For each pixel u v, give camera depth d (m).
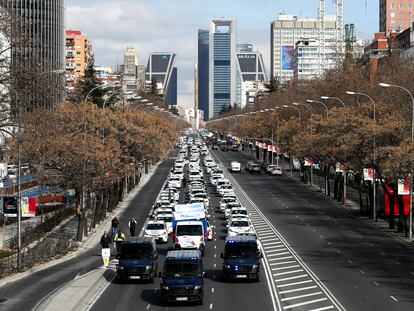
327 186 186.38
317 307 61.94
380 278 77.94
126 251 77.50
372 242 109.25
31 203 93.94
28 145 102.56
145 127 173.12
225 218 138.50
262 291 70.56
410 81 150.75
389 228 125.62
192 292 63.41
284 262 90.00
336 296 67.19
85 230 118.88
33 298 67.19
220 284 75.06
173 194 165.62
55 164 110.56
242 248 76.62
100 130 129.12
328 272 82.19
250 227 115.38
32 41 75.50
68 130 117.44
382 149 114.38
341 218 140.88
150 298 67.81
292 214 146.62
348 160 136.75
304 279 77.44
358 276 79.38
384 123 127.25
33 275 82.19
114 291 71.94
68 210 145.62
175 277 64.12
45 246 97.44
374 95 168.25
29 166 114.38
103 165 113.06
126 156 143.00
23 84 75.31
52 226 127.94
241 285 74.25
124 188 176.62
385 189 125.56
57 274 82.69
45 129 82.75
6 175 125.88
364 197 179.88
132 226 113.06
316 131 178.12
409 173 104.19
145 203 167.75
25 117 79.50
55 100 86.81
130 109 189.75
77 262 93.12
